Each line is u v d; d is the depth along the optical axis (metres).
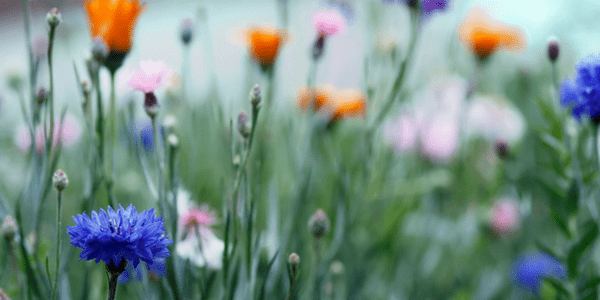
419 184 1.26
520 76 1.54
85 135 1.06
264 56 1.17
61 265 1.03
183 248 1.05
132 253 0.92
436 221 1.26
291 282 0.99
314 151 1.17
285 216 1.17
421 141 1.29
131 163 1.12
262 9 3.38
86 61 1.02
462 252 1.29
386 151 1.25
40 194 1.01
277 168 1.23
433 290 1.23
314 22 1.13
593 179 1.07
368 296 1.20
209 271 1.07
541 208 1.28
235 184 0.99
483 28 1.28
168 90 1.22
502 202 1.27
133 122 1.06
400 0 1.13
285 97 1.27
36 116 1.03
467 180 1.35
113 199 1.02
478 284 1.26
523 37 1.30
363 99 1.19
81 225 0.92
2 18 4.54
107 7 1.02
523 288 1.22
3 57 2.97
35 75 1.02
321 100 1.18
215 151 1.20
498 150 1.17
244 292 1.03
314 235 1.03
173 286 1.00
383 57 1.25
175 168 1.01
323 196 1.22
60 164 1.28
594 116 1.04
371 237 1.20
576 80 1.04
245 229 1.01
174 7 3.67
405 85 1.20
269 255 1.09
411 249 1.26
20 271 1.02
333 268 1.09
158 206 1.00
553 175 1.23
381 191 1.20
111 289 0.93
